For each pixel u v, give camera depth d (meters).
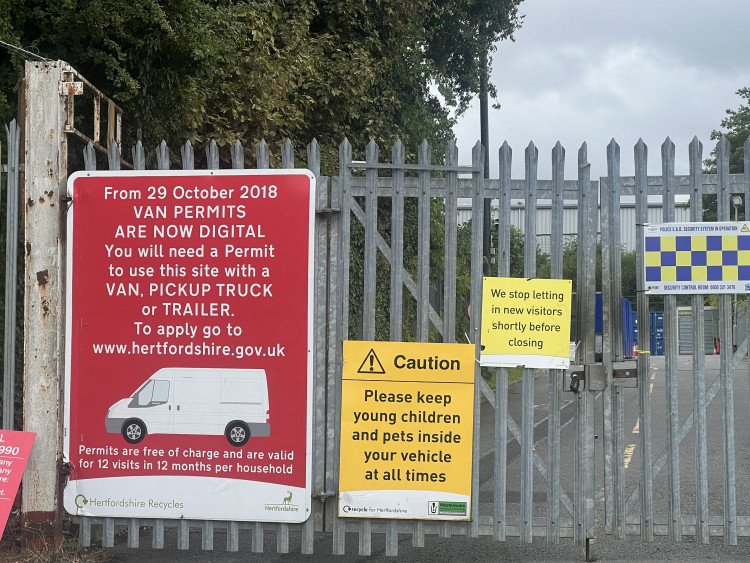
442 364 5.71
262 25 11.04
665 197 5.66
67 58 8.00
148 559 6.12
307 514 5.74
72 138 7.88
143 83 8.23
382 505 5.71
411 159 17.42
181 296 5.86
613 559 6.04
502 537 5.73
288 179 5.78
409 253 15.58
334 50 14.88
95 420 5.90
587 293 5.69
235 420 5.80
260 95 10.66
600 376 5.68
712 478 9.62
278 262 5.77
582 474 5.72
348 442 5.73
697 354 5.70
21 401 7.01
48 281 5.91
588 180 5.69
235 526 5.85
